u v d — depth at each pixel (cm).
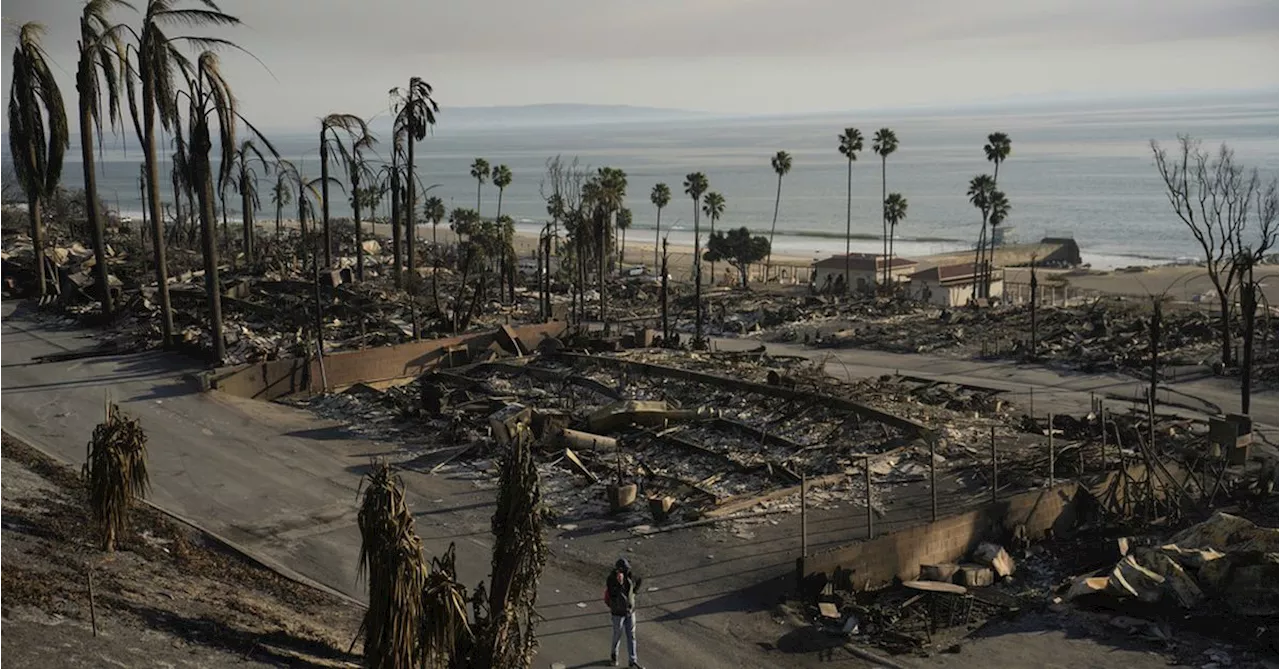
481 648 1430
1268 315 5397
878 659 1867
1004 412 3881
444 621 1398
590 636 1973
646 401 3697
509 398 3969
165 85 4419
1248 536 2133
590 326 6738
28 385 4088
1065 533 2462
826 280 10188
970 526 2317
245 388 4059
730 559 2362
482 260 6856
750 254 11825
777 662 1864
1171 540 2272
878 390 3922
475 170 14988
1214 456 2945
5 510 2073
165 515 2469
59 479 2561
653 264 13588
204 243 4338
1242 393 4053
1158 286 10488
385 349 4428
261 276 6631
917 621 2020
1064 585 2158
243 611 1844
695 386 4022
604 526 2617
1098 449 3027
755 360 4916
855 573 2170
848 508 2667
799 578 2122
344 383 4294
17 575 1662
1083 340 5719
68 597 1631
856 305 7900
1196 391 4488
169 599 1792
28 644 1409
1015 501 2383
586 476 2988
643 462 3148
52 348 4869
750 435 3388
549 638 1959
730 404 3759
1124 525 2456
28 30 5550
